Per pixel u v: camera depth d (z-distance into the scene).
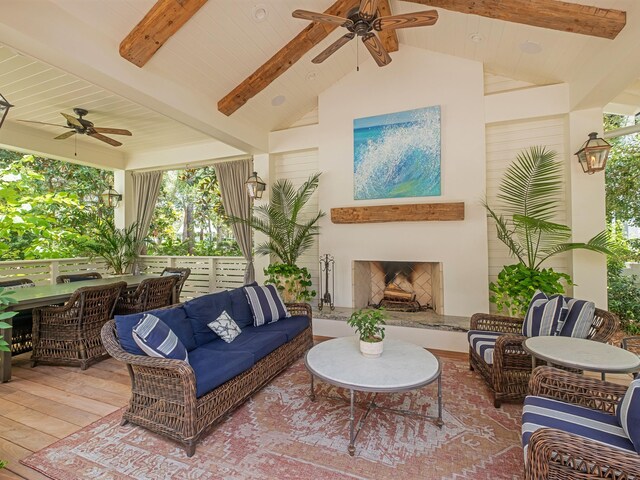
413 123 4.59
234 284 6.41
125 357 2.18
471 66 4.36
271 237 5.03
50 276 5.79
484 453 2.05
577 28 2.86
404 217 4.48
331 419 2.46
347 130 4.96
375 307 5.06
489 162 4.50
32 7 2.45
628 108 4.87
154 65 3.45
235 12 3.30
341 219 4.82
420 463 1.96
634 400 1.40
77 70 2.92
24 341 3.85
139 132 5.55
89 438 2.22
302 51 3.97
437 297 4.61
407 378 2.14
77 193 7.61
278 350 3.19
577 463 1.25
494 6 2.97
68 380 3.16
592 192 3.83
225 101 4.37
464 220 4.36
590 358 2.06
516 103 4.17
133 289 4.47
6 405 2.68
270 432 2.29
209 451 2.08
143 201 6.97
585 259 3.86
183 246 7.65
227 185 6.31
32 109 4.58
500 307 3.84
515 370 2.62
